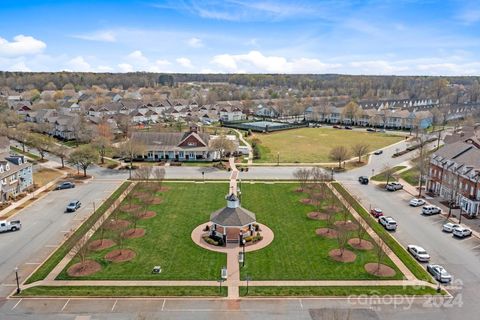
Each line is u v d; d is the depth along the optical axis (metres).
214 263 55.34
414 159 118.19
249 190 88.94
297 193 86.94
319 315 43.44
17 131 143.50
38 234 64.81
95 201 81.06
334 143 150.38
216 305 45.25
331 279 51.25
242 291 48.12
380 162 119.25
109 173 104.38
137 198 82.38
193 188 90.44
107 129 150.25
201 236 64.25
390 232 66.88
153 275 51.75
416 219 73.00
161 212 74.88
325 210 76.25
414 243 62.62
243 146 136.88
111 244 60.81
